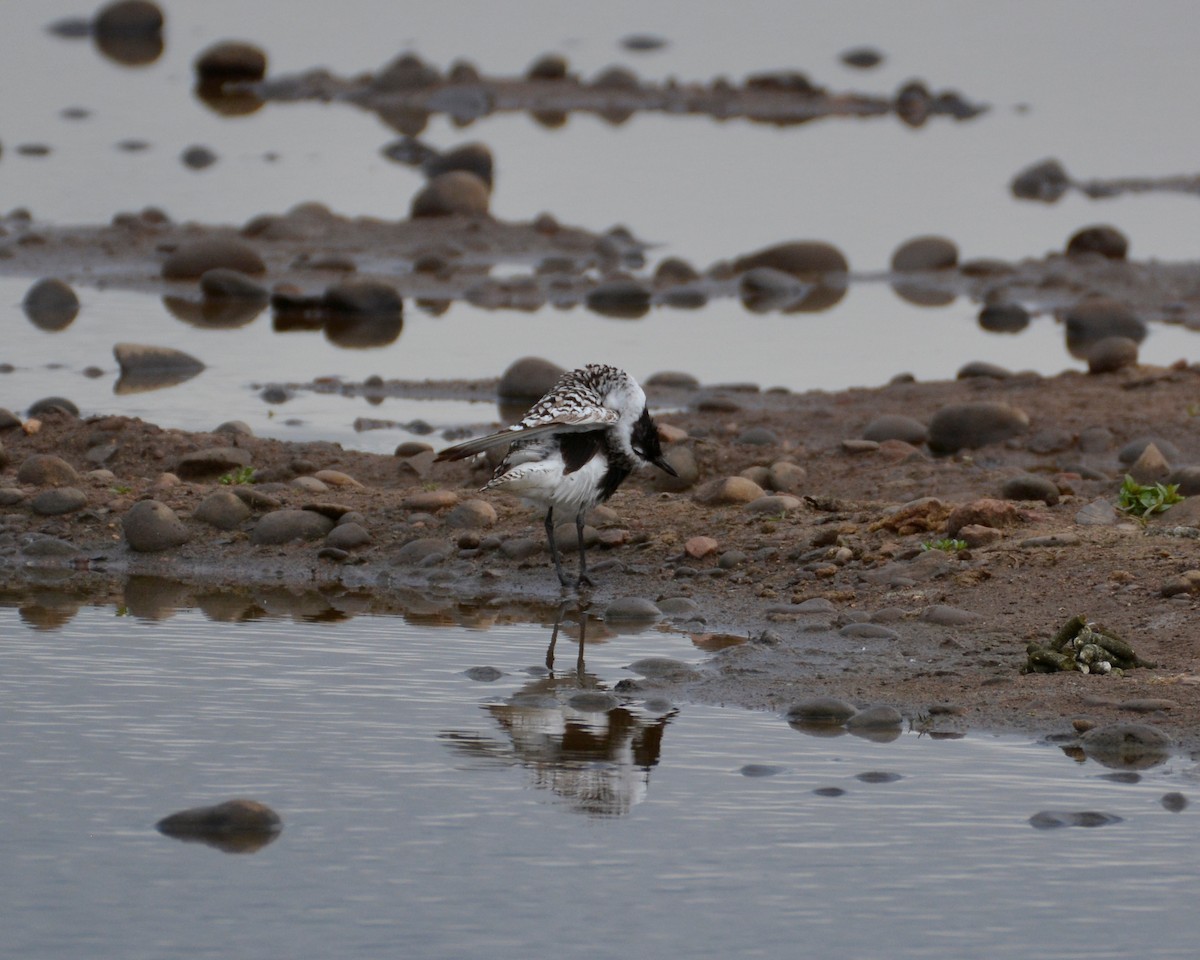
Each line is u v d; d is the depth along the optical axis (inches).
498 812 354.6
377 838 340.8
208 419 799.1
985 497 576.7
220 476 658.8
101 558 585.3
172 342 994.7
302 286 1175.6
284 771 376.5
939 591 513.3
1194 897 314.8
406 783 370.6
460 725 411.2
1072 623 455.5
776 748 395.5
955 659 460.1
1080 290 1215.6
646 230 1417.3
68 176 1588.3
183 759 382.9
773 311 1158.3
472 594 549.6
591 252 1336.1
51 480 639.1
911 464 674.8
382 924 304.2
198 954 293.0
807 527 581.0
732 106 2113.7
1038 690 430.3
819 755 390.0
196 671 454.0
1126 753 388.5
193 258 1197.1
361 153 1764.3
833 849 336.2
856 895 315.9
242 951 293.7
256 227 1334.9
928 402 823.1
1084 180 1663.4
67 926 302.8
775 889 318.7
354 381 903.1
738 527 586.9
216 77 2188.7
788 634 488.7
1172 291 1210.0
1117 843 338.0
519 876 323.6
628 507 613.6
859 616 497.4
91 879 321.1
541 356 984.3
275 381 896.9
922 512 569.9
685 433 704.4
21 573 569.9
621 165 1726.1
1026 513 572.4
